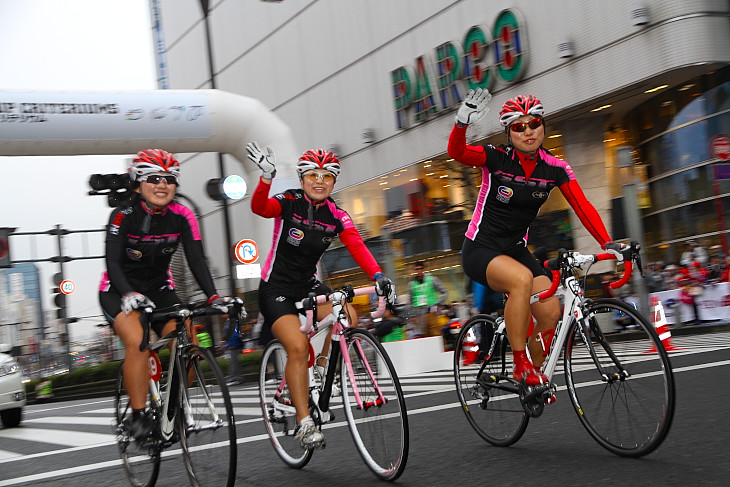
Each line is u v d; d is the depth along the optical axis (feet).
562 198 68.85
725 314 53.26
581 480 12.44
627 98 59.31
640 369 13.43
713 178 59.82
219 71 106.01
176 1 118.42
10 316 185.26
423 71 70.54
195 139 44.96
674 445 14.24
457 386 17.52
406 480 13.91
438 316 44.55
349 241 15.66
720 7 51.72
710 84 58.13
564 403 20.66
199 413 13.55
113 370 66.90
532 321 15.66
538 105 15.02
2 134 40.11
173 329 15.30
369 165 78.79
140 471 15.47
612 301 13.92
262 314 15.94
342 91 81.66
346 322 14.85
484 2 64.64
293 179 46.34
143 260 15.66
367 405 14.32
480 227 15.89
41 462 20.44
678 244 63.62
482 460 14.90
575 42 58.29
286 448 16.52
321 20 83.82
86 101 41.68
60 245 82.89
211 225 117.29
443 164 73.05
